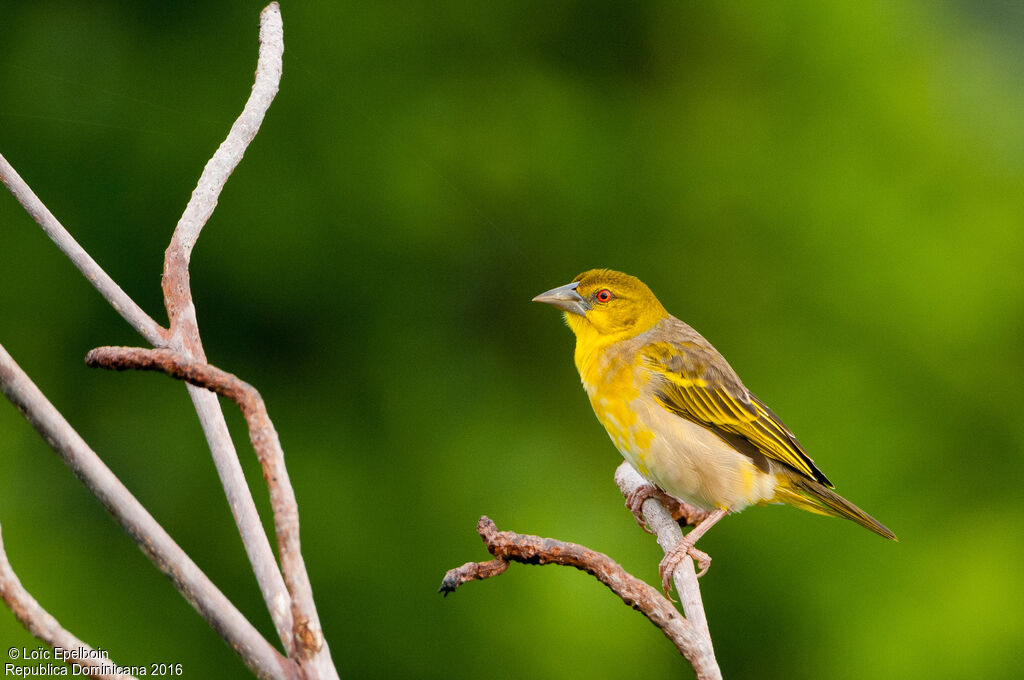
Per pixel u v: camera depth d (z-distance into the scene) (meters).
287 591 3.41
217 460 3.89
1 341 5.22
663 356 5.07
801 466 5.07
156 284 5.23
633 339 5.08
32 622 3.24
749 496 5.06
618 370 5.07
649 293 5.09
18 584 3.28
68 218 5.23
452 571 4.52
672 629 4.35
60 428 3.38
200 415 3.99
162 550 3.34
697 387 5.07
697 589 4.96
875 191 5.26
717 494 5.06
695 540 5.05
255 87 4.89
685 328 5.09
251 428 3.49
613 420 5.07
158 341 4.45
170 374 3.68
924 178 5.27
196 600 3.31
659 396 5.07
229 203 5.24
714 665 4.31
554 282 5.26
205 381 3.60
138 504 3.37
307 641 3.28
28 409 3.37
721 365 5.07
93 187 5.23
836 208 5.26
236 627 3.31
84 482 3.34
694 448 5.06
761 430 5.07
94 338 5.23
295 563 3.31
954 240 5.26
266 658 3.30
